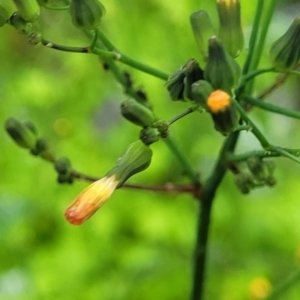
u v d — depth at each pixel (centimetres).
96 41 15
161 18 22
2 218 23
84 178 16
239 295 21
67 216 14
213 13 21
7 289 21
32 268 22
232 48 14
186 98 14
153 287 21
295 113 14
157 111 23
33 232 23
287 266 22
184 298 21
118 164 14
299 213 23
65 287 21
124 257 22
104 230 23
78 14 14
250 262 22
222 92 14
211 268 22
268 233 22
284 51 14
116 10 22
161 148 23
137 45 23
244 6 21
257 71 14
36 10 15
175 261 22
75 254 22
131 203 23
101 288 21
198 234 15
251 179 15
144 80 22
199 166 23
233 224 23
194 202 23
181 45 22
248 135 23
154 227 23
